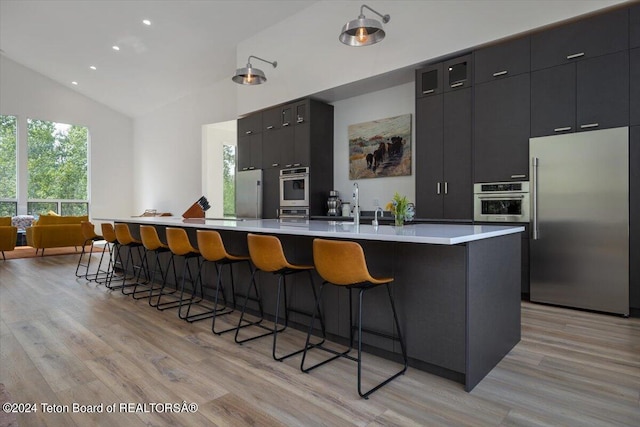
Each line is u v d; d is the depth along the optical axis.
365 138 5.80
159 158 10.20
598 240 3.41
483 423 1.80
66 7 6.35
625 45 3.24
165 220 4.92
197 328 3.24
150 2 5.77
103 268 6.46
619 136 3.27
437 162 4.46
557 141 3.59
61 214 10.13
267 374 2.34
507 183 3.93
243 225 3.49
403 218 2.96
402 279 2.41
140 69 8.16
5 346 2.82
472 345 2.15
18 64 9.34
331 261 2.21
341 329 2.81
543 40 3.68
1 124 9.23
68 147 10.23
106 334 3.09
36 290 4.78
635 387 2.12
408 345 2.39
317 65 5.58
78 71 8.91
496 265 2.45
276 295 3.34
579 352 2.60
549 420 1.82
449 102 4.35
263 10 5.75
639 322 3.20
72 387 2.19
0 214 9.23
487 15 3.95
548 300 3.72
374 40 3.77
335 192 5.94
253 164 6.82
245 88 6.87
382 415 1.88
